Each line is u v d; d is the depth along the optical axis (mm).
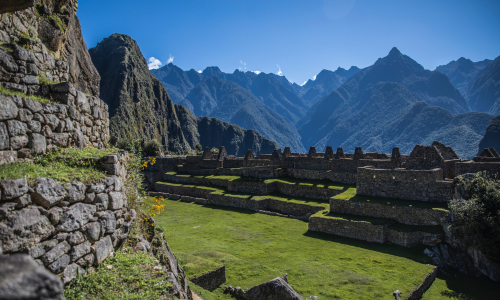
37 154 7352
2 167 5730
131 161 11023
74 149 8797
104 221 7141
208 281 14055
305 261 18734
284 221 28812
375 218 23453
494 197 17391
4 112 6273
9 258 2654
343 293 14883
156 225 10953
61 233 5762
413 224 21969
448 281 17328
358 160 33844
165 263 9008
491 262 17203
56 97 9023
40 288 2537
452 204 19562
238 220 29578
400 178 24328
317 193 32781
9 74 7949
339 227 23812
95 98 11367
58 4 13391
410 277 16562
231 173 45188
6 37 9344
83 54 15547
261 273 15953
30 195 5238
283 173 39344
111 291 6164
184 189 44781
